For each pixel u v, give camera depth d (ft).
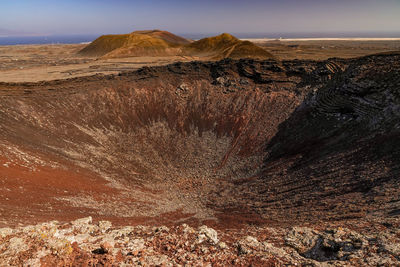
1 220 69.05
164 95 260.01
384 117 135.74
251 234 54.95
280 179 135.74
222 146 203.72
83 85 252.21
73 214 89.15
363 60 186.50
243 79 270.26
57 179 118.11
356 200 84.17
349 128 153.07
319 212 84.12
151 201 127.34
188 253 38.27
